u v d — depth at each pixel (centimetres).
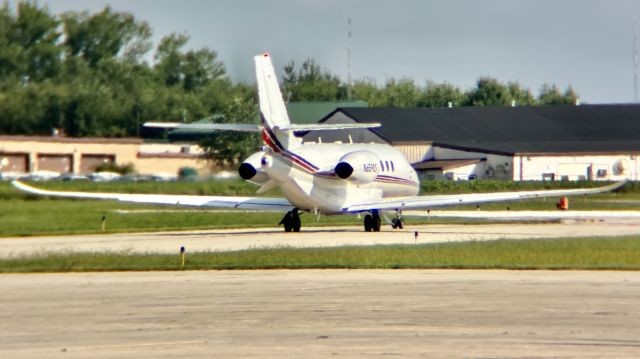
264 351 7100
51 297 9631
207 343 7400
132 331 7875
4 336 7706
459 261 12500
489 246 14288
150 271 11838
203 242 15825
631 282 10612
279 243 15450
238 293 9856
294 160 16975
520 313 8600
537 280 10806
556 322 8175
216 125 16050
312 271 11738
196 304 9169
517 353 6994
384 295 9675
